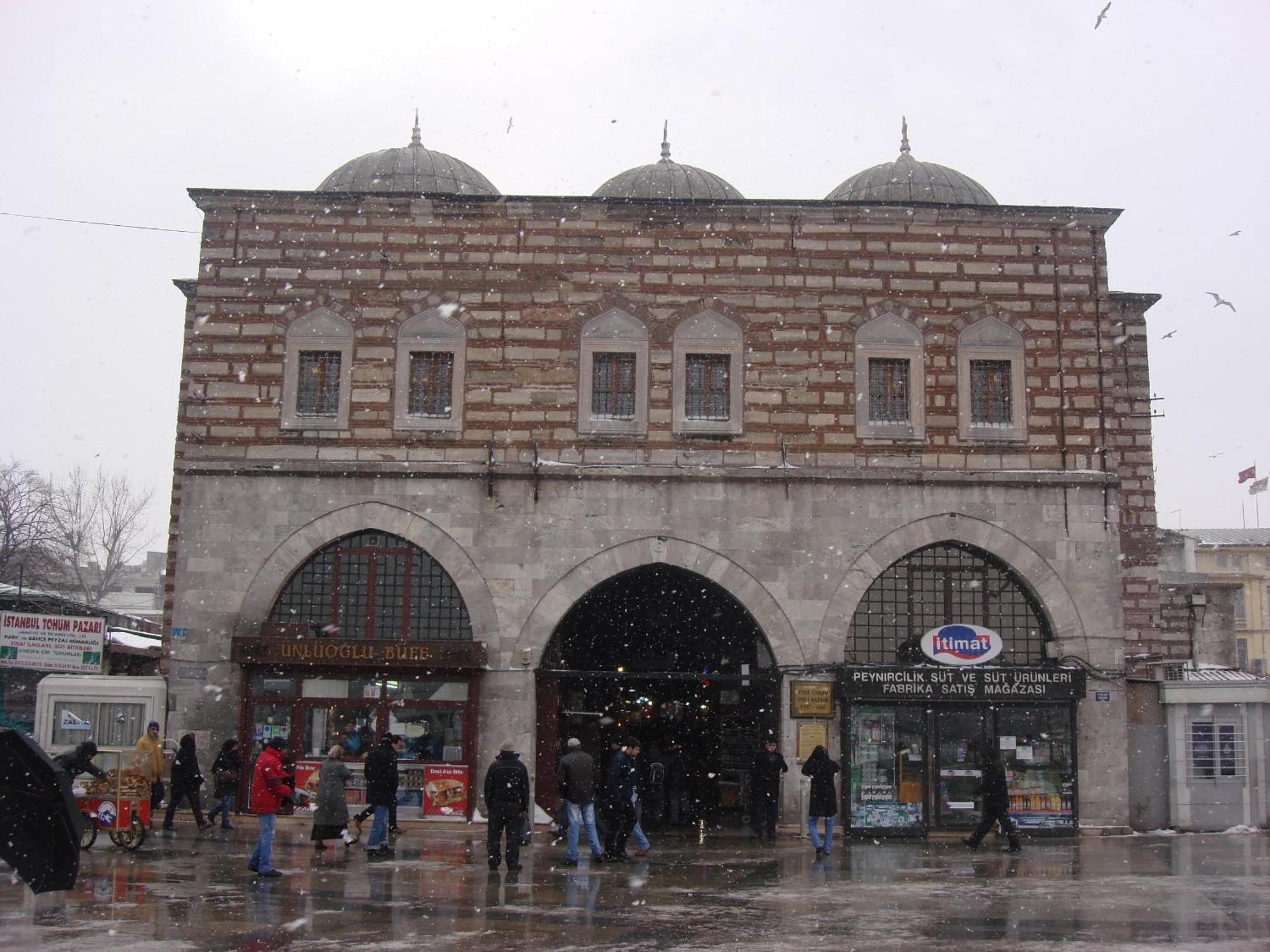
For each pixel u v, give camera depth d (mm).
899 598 25797
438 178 30844
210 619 25281
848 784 24625
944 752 24906
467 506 25547
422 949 12781
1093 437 26000
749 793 27953
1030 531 25703
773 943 13312
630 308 26094
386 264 26219
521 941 13289
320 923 14188
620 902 16031
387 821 21297
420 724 25047
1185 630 34312
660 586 30578
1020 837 24562
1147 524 30953
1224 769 25938
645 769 27484
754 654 28922
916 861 20938
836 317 26141
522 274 26172
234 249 26281
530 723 24938
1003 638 25875
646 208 26344
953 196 31781
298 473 25609
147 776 20547
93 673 27734
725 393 26062
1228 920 15008
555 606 25312
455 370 25953
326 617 25594
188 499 25625
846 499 25656
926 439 25844
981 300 26297
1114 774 25188
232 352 26016
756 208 26312
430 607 25625
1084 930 14242
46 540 58031
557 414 25812
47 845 10742
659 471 25547
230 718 25000
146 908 15023
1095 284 26453
